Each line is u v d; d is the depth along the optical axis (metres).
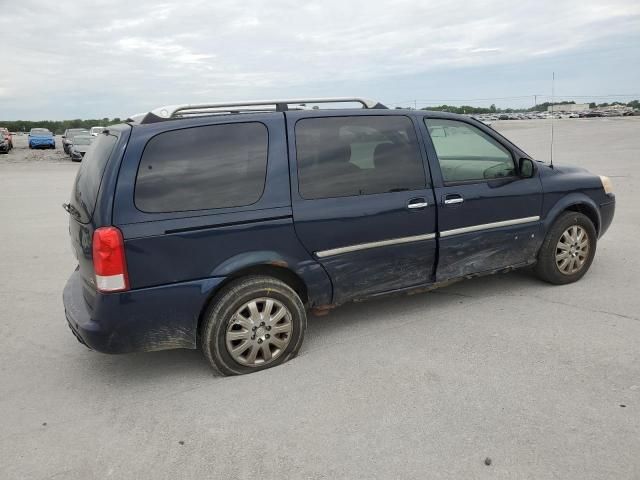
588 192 5.07
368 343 4.03
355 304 4.88
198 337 3.67
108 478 2.66
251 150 3.62
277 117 3.75
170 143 3.41
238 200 3.54
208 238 3.45
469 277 4.57
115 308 3.29
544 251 4.91
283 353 3.76
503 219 4.58
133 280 3.29
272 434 2.94
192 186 3.43
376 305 4.83
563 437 2.78
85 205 3.42
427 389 3.31
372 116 4.09
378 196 3.99
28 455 2.87
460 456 2.67
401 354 3.81
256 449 2.82
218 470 2.68
